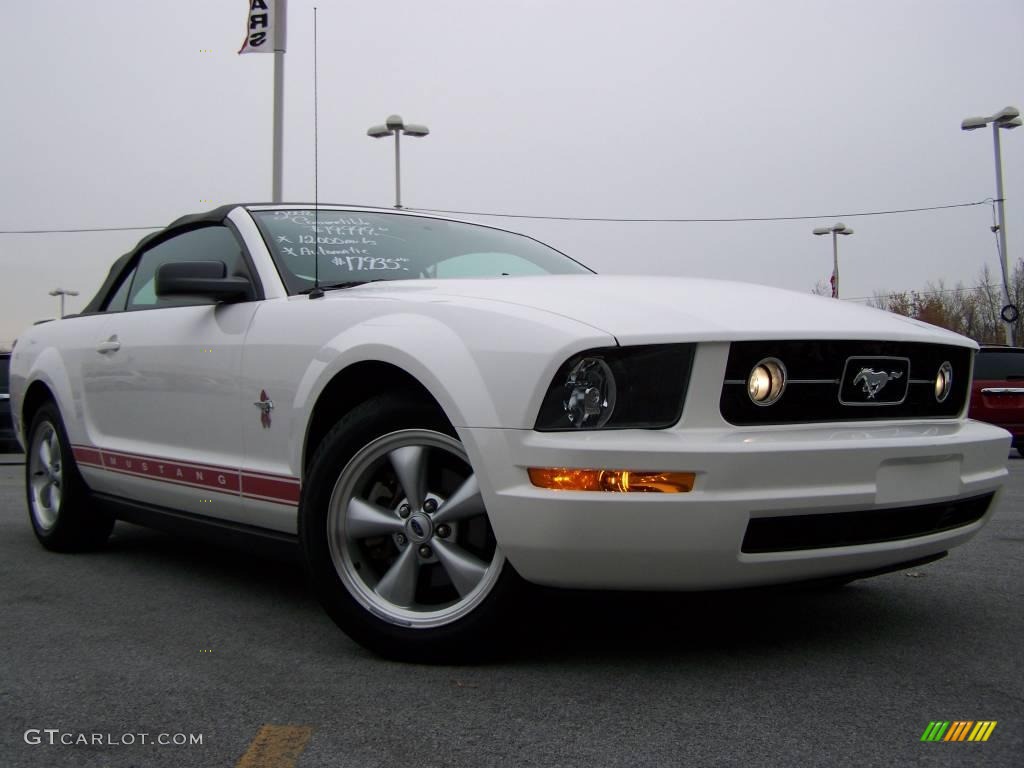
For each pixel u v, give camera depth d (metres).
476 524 2.91
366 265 3.86
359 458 3.07
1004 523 5.91
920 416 3.14
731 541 2.61
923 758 2.25
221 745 2.38
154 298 4.49
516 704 2.62
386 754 2.30
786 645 3.16
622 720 2.49
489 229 4.62
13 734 2.46
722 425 2.71
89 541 4.99
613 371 2.68
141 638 3.34
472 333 2.85
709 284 3.28
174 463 3.97
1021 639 3.23
